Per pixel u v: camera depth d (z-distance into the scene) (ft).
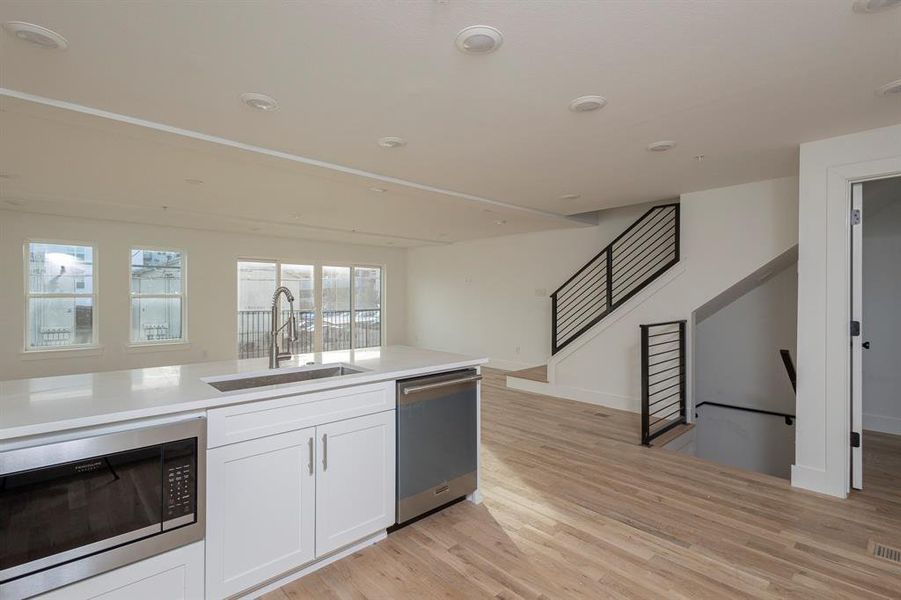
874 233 14.47
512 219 19.40
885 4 5.03
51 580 4.60
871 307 14.57
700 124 8.72
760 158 10.93
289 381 7.98
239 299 24.88
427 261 30.78
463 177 12.60
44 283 18.92
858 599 6.20
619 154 10.56
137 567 5.16
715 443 18.17
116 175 12.28
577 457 11.76
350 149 10.12
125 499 5.05
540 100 7.61
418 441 8.07
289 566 6.43
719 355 18.08
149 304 21.62
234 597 5.99
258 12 5.14
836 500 9.24
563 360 18.57
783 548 7.47
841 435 9.38
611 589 6.42
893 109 8.03
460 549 7.43
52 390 6.07
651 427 14.38
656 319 15.79
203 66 6.41
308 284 27.58
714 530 8.05
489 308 26.68
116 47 5.89
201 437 5.59
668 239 18.72
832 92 7.36
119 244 20.52
